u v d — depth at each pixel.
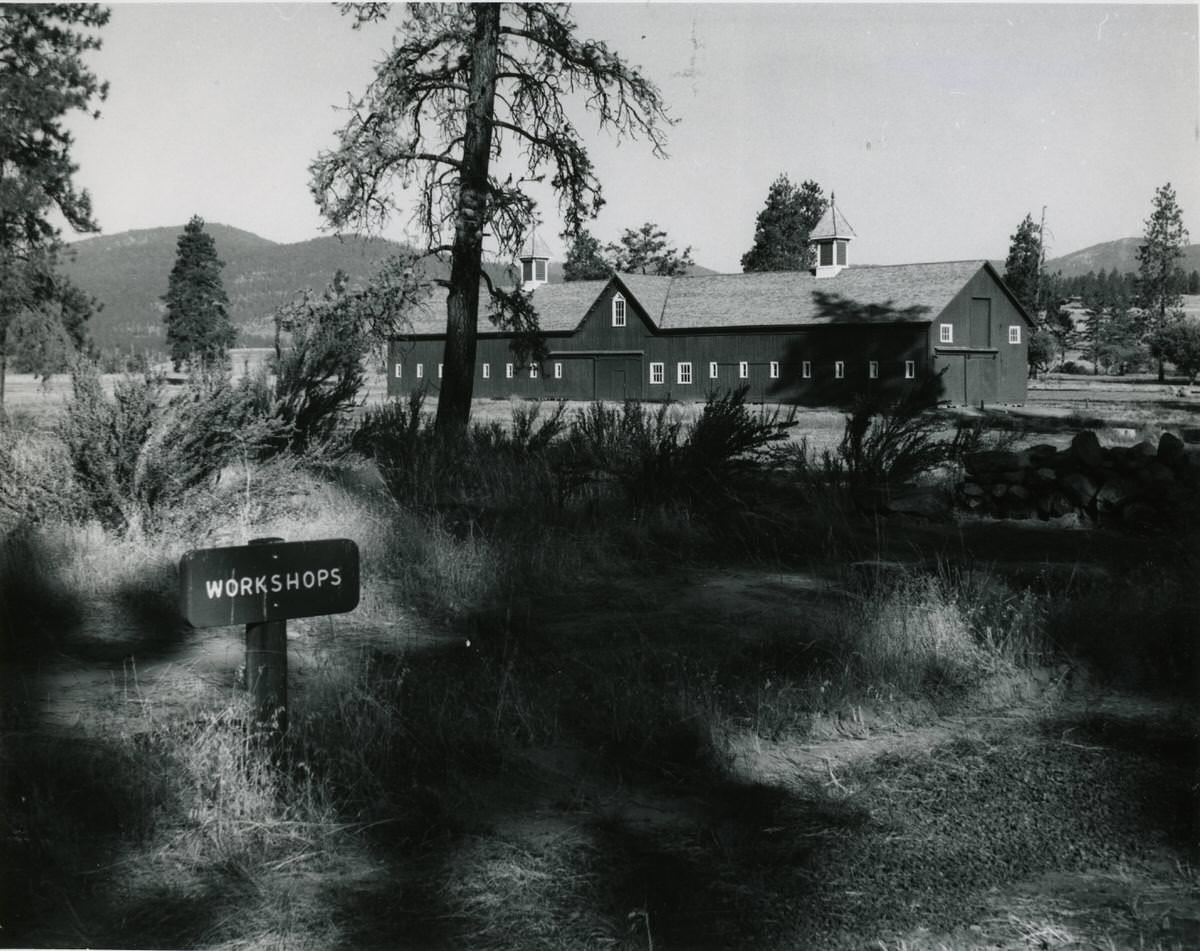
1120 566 9.16
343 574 4.49
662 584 8.84
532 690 5.84
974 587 7.64
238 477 9.80
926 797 4.69
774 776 4.94
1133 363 102.38
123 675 6.16
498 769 4.93
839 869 4.04
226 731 4.77
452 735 5.14
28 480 8.92
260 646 4.52
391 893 3.84
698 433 11.55
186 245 76.38
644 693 5.70
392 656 6.58
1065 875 4.02
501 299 19.48
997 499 12.27
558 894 3.84
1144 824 4.41
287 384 12.41
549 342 63.12
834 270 57.62
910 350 51.91
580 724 5.47
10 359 25.16
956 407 46.88
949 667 6.24
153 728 5.17
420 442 13.31
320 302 16.08
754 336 56.34
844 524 10.73
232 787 4.36
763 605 8.08
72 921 3.57
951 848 4.21
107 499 8.91
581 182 19.66
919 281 54.50
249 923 3.60
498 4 18.59
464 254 18.78
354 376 13.46
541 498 11.16
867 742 5.38
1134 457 11.86
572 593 8.47
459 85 18.62
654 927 3.62
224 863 4.00
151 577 7.97
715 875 3.98
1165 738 5.35
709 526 10.51
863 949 3.49
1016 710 5.84
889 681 6.02
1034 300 82.00
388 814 4.42
